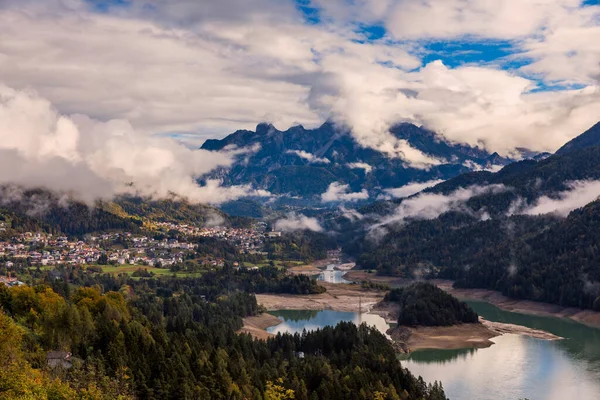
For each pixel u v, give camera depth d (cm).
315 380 19275
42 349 17688
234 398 16662
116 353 17588
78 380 15012
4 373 13312
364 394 18188
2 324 16562
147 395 16175
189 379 17038
